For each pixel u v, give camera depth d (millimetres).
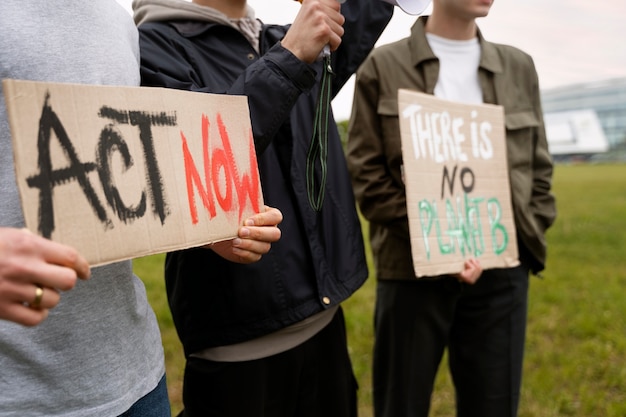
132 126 1025
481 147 2102
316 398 1758
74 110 935
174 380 3080
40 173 882
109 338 1114
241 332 1555
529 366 3203
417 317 2191
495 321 2234
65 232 908
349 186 1813
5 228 837
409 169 1903
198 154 1154
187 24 1600
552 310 4074
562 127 50969
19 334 1007
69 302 1057
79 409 1065
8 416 996
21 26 1004
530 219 2252
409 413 2217
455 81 2229
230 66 1603
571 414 2732
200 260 1571
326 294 1634
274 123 1391
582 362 3201
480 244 2055
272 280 1568
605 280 4848
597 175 20016
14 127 857
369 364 3248
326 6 1407
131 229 1002
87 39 1095
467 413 2328
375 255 2297
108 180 974
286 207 1623
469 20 2186
